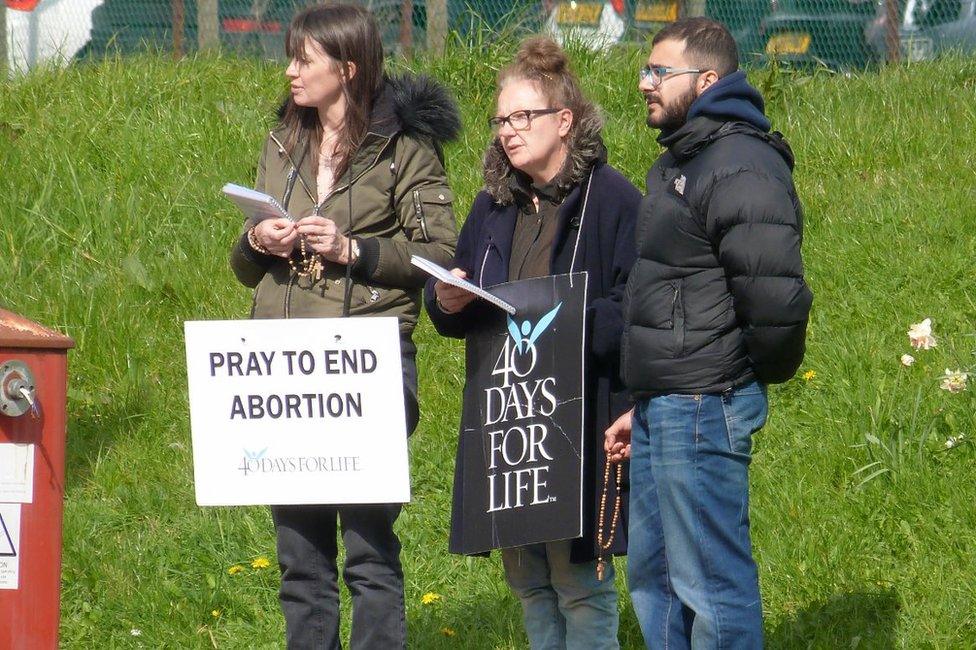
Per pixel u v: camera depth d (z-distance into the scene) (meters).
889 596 17.22
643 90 13.52
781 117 32.41
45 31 35.38
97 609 18.42
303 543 14.51
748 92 12.95
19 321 12.70
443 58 33.75
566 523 13.26
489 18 35.34
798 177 29.72
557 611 14.79
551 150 13.84
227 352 13.86
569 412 13.38
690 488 12.81
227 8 36.09
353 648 14.47
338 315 14.45
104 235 26.94
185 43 36.06
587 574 14.19
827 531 18.56
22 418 12.62
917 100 33.00
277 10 36.00
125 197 28.25
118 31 35.94
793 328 12.23
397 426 13.73
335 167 14.71
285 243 14.09
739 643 12.91
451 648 17.44
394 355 13.66
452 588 18.91
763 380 12.91
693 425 12.74
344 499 13.82
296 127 15.07
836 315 24.80
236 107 31.77
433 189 14.83
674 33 13.22
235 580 19.14
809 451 20.64
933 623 16.59
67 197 28.03
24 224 27.09
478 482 13.91
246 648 17.73
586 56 34.03
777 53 35.59
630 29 35.66
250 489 13.94
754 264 12.10
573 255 13.87
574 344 13.41
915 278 25.42
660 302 12.81
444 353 24.36
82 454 21.83
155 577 19.00
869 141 30.50
